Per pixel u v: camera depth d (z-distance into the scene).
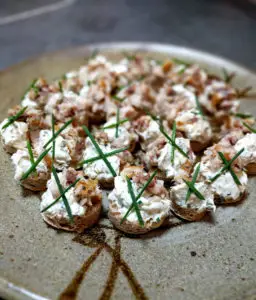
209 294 0.15
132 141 0.20
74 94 0.22
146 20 0.37
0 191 0.18
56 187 0.17
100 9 0.37
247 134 0.20
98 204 0.17
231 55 0.34
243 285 0.15
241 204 0.18
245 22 0.38
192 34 0.36
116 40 0.34
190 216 0.17
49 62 0.26
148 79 0.25
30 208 0.17
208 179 0.18
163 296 0.15
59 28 0.34
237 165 0.18
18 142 0.19
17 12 0.35
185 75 0.24
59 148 0.19
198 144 0.21
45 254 0.16
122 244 0.16
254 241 0.17
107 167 0.18
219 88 0.24
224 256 0.16
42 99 0.21
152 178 0.17
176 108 0.22
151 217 0.17
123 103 0.22
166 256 0.16
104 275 0.15
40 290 0.14
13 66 0.25
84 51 0.27
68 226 0.17
